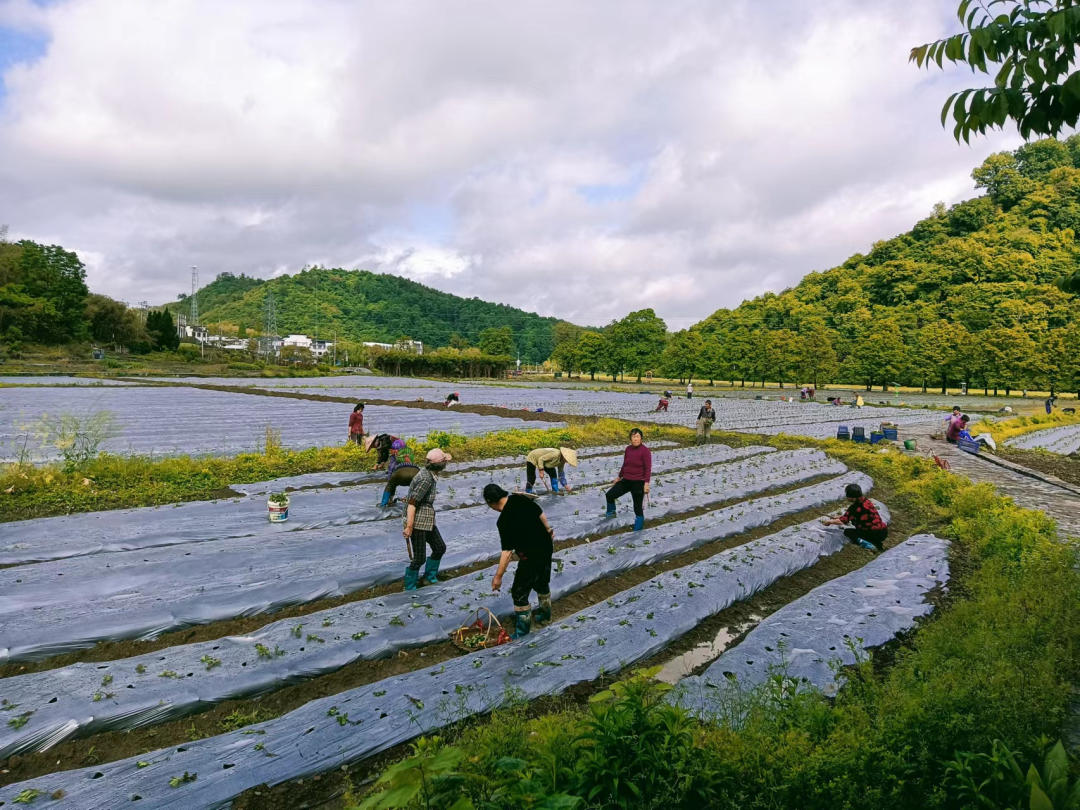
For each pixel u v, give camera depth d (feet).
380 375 311.47
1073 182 387.14
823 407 161.07
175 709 16.42
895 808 11.53
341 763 14.53
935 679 15.17
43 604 21.72
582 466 55.83
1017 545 30.37
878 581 28.14
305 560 27.43
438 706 16.51
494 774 12.00
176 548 28.17
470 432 82.48
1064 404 194.70
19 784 13.00
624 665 19.83
